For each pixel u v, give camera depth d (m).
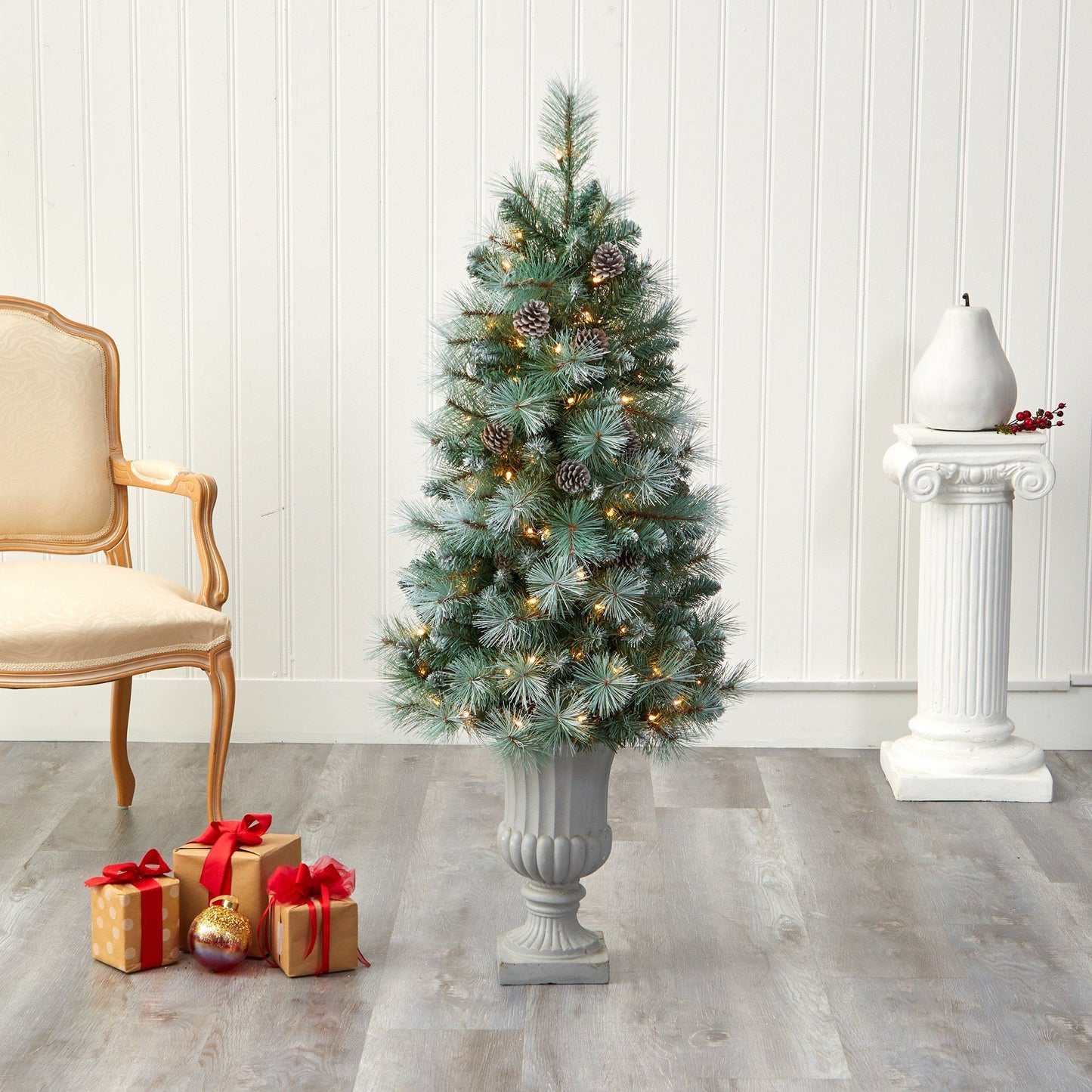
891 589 3.40
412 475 3.38
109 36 3.22
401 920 2.42
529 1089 1.90
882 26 3.21
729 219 3.28
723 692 2.17
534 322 1.92
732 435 3.35
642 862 2.68
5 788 3.08
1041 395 3.33
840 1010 2.12
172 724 3.43
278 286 3.31
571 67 3.23
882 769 3.26
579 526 1.92
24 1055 1.98
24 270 3.30
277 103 3.24
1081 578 3.40
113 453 3.01
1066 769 3.29
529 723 1.98
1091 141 3.23
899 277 3.29
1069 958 2.30
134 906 2.21
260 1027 2.06
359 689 3.43
